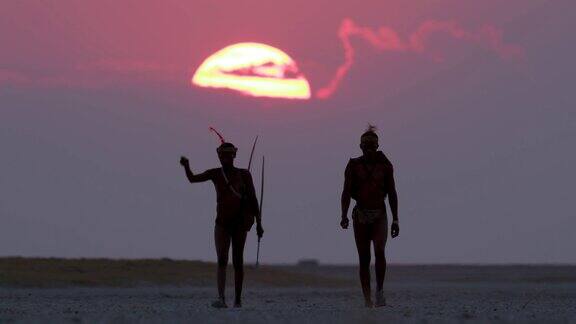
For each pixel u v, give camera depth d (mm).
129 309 43781
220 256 45750
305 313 38219
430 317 35469
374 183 44781
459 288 103125
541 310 42844
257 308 44781
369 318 34125
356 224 45156
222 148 45562
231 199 45469
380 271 44875
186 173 45375
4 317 35531
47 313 39656
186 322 32812
